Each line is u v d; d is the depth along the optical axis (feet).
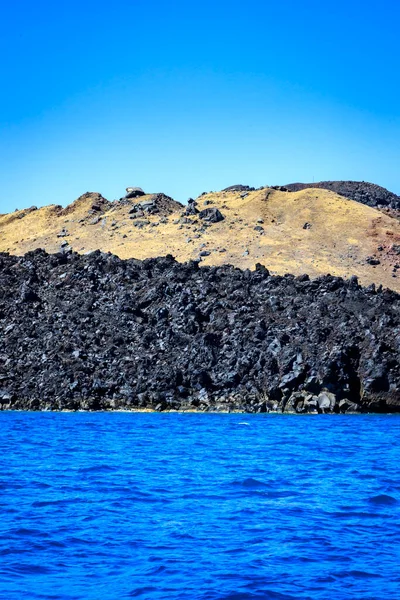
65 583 88.79
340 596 84.33
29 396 341.21
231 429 255.09
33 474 157.99
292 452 197.06
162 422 280.10
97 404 336.70
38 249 469.16
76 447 204.33
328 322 367.86
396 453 197.16
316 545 104.27
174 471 163.84
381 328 357.82
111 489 142.10
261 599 83.61
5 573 91.81
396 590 86.33
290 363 337.11
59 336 372.38
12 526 113.09
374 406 330.13
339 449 204.23
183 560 97.40
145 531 111.55
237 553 100.48
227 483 149.18
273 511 124.88
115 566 95.09
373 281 601.62
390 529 113.29
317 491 141.59
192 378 340.80
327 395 328.29
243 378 339.77
